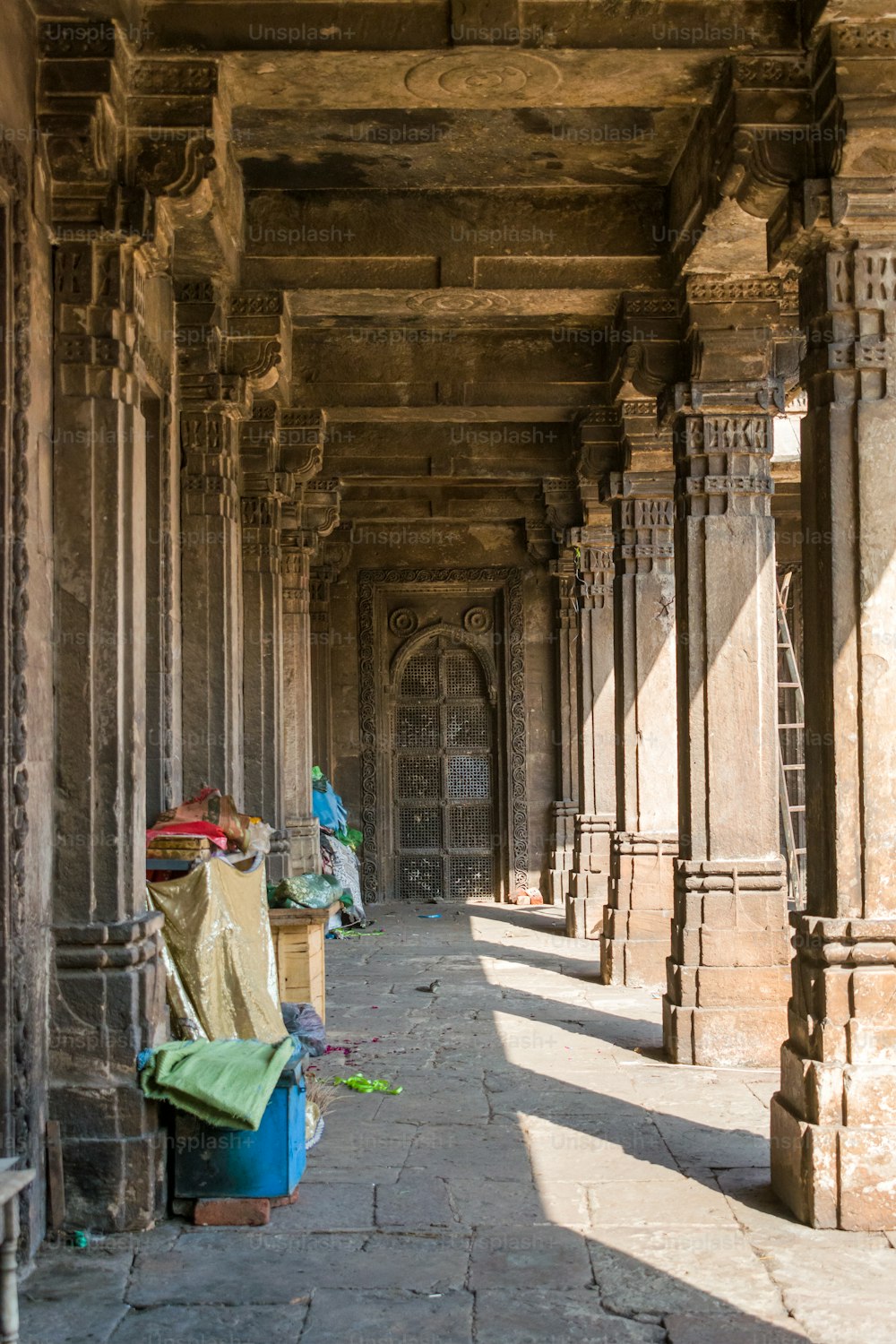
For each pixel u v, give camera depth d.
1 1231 3.26
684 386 7.44
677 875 7.65
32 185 4.84
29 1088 4.70
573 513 13.12
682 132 6.65
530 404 9.79
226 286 7.43
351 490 15.30
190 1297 4.29
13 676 4.66
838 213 4.99
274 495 9.72
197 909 5.69
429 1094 6.83
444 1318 4.11
